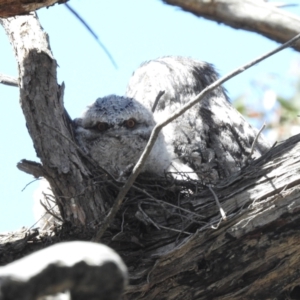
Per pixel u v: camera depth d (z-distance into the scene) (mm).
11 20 7824
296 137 7359
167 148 9508
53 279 1868
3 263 6734
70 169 6793
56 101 7125
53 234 6848
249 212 6598
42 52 7242
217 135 10375
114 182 7242
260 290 6754
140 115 9391
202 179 7941
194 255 6625
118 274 1908
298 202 6555
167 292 6734
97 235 5980
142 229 7000
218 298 6754
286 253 6617
